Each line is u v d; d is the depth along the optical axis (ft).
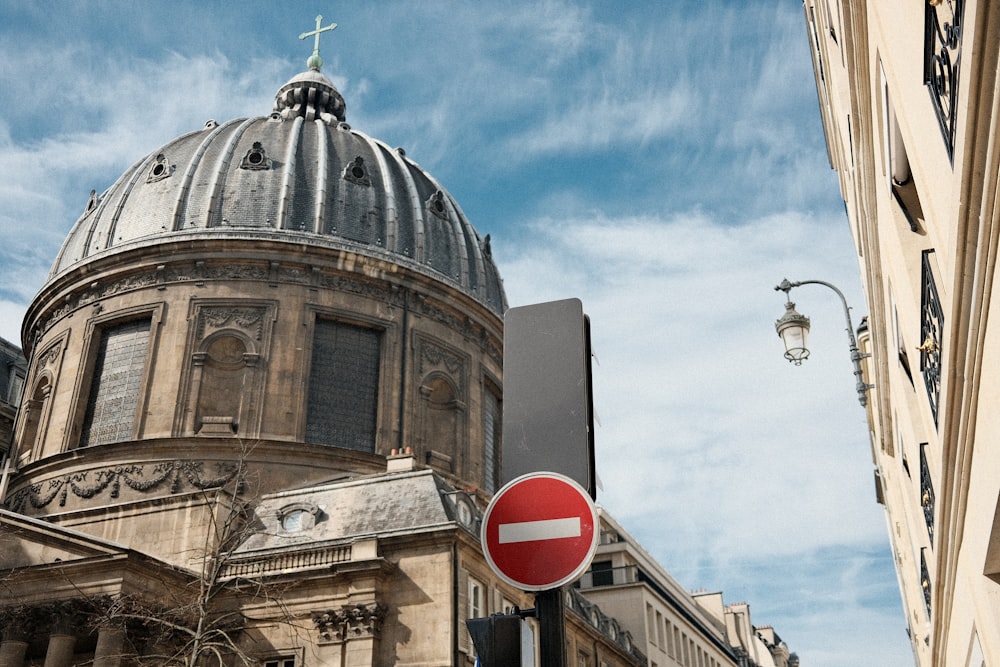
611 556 184.96
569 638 133.90
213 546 112.47
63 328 152.15
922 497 42.11
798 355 58.90
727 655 230.27
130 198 163.32
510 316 20.57
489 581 108.47
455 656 96.78
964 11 15.62
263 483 130.82
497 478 163.43
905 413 41.52
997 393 18.67
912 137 24.39
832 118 56.49
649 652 168.35
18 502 137.39
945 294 22.17
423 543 103.60
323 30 224.94
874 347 47.70
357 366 149.89
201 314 144.56
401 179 176.55
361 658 98.32
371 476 120.47
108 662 95.04
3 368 205.16
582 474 18.80
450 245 173.68
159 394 138.41
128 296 148.25
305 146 170.09
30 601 102.78
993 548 23.50
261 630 103.71
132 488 130.21
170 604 100.89
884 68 26.58
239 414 137.18
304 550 106.93
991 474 20.51
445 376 156.76
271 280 148.05
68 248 168.55
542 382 19.72
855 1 27.91
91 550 104.47
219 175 159.74
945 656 53.16
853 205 53.11
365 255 153.48
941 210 21.35
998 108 14.93
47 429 143.84
